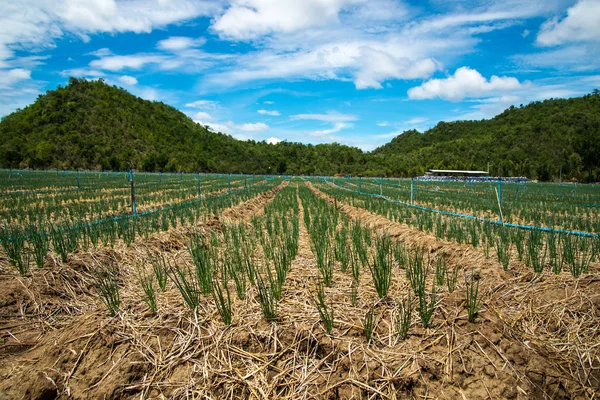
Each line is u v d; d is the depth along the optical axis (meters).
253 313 3.62
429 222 8.16
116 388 2.80
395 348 3.11
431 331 3.27
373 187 30.91
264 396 2.75
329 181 52.19
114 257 5.84
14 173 41.62
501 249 5.19
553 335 3.47
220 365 3.01
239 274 4.88
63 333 3.49
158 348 3.18
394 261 5.60
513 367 2.95
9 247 4.89
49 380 2.86
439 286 4.38
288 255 5.29
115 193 19.56
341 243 5.93
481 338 3.16
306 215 10.98
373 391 2.76
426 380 2.85
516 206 14.12
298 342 3.18
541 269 4.54
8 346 3.54
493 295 4.14
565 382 2.90
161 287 4.34
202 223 9.79
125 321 3.51
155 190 22.91
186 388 2.81
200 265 4.16
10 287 4.32
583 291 3.97
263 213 14.44
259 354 3.11
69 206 12.06
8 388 2.88
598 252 5.00
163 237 7.61
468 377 2.89
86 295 4.77
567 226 8.45
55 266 4.96
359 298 4.00
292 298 4.03
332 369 2.96
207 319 3.54
